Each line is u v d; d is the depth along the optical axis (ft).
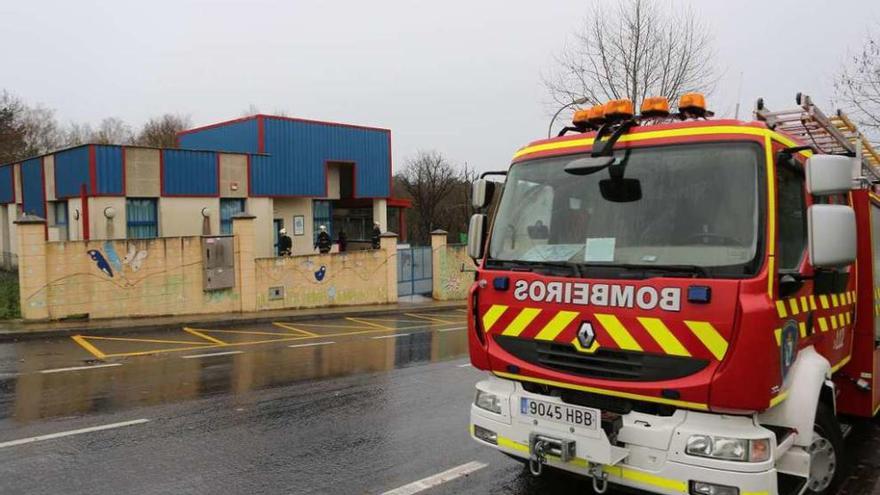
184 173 76.79
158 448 19.77
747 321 11.52
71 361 34.71
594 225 14.03
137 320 50.70
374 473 17.85
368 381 30.53
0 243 99.25
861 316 17.70
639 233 13.38
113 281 50.65
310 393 27.73
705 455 11.84
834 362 16.01
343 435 21.44
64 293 48.24
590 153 14.71
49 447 19.66
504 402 14.49
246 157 83.35
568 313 13.57
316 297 65.82
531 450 13.69
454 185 186.39
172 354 37.73
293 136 89.86
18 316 48.75
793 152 13.16
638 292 12.63
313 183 92.48
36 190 83.35
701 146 13.26
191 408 24.77
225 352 38.93
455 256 85.66
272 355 38.11
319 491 16.48
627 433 12.70
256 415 23.88
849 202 17.61
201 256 55.88
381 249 73.41
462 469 18.26
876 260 18.53
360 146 99.45
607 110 14.39
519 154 16.19
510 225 15.48
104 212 70.18
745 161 12.72
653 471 12.36
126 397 26.45
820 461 14.73
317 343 43.75
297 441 20.74
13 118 152.35
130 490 16.33
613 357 12.89
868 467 18.57
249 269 59.36
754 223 12.22
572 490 16.71
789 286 12.66
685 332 12.02
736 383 11.49
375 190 101.96
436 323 59.00
